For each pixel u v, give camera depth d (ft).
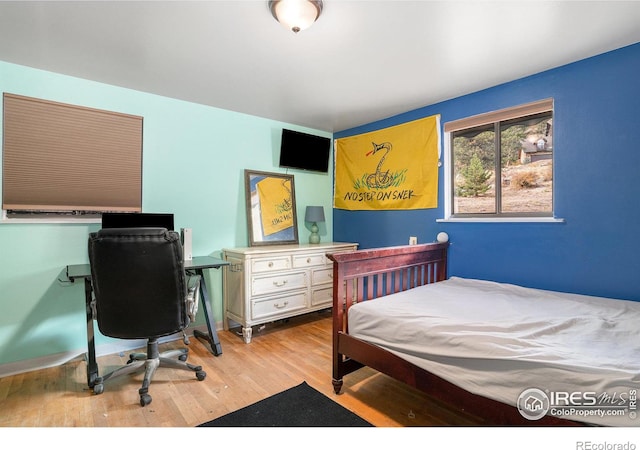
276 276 10.02
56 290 7.95
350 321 6.53
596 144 7.06
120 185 8.80
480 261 9.05
